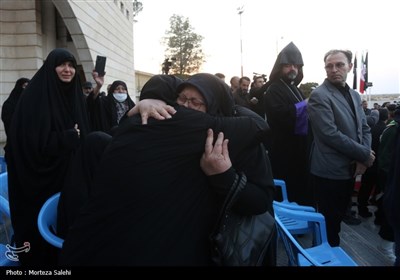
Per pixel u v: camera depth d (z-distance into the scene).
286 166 3.58
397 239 2.32
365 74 14.72
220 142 1.28
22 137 2.40
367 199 4.53
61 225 1.90
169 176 1.23
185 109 1.34
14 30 12.59
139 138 1.24
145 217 1.19
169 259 1.19
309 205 3.59
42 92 2.55
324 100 2.90
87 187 1.89
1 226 3.45
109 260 1.19
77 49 14.80
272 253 1.52
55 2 12.78
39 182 2.40
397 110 2.57
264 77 6.11
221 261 1.29
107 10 17.92
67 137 2.45
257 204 1.36
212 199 1.33
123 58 21.95
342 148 2.79
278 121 3.52
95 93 4.71
